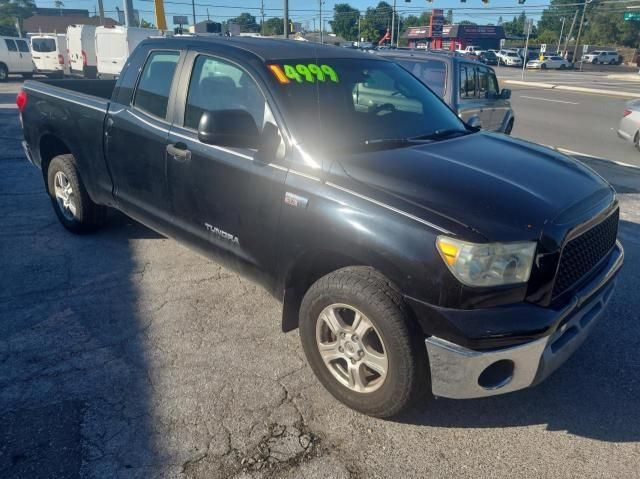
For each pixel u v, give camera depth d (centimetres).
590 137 1239
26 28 7125
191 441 276
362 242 267
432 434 286
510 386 260
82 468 257
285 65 346
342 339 290
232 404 303
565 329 269
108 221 558
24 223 560
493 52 5478
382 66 405
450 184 274
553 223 258
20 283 432
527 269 250
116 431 280
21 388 311
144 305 405
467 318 246
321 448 274
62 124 488
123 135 420
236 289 433
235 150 335
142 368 332
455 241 245
